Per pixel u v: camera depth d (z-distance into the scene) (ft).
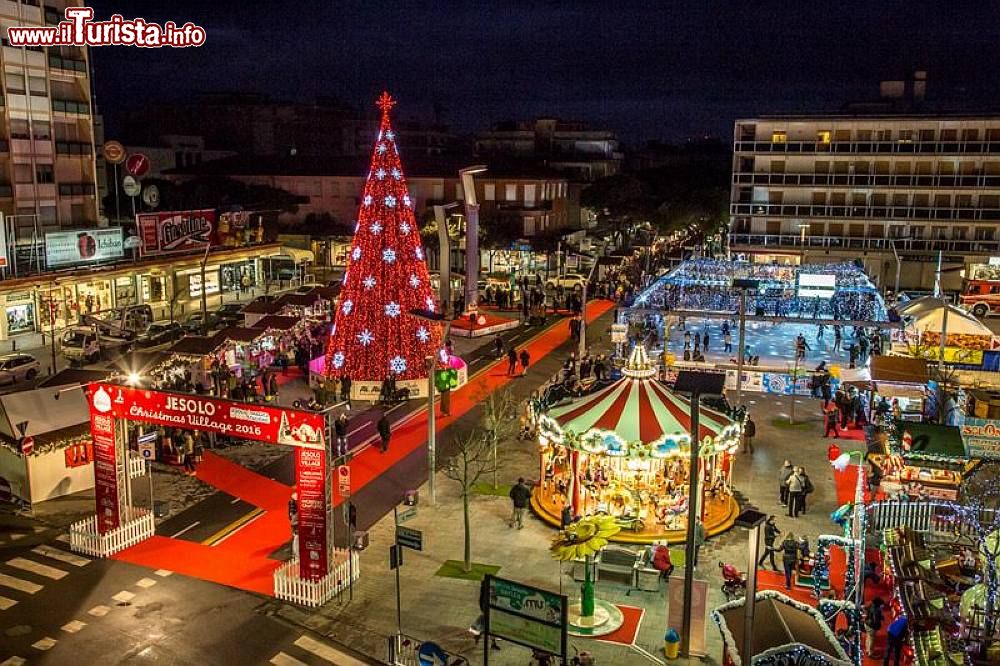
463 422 125.80
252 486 101.35
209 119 394.11
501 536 87.86
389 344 134.92
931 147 245.45
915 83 273.75
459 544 85.92
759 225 262.47
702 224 327.26
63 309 177.99
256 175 286.46
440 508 95.09
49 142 190.39
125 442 85.15
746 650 52.95
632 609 73.92
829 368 139.64
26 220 184.14
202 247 215.51
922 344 140.77
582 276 243.81
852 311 184.03
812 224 258.37
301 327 161.27
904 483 83.56
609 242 308.81
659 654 66.69
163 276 205.16
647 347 167.43
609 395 94.07
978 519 74.54
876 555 81.41
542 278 253.24
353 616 72.08
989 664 56.80
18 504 95.40
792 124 257.96
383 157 134.10
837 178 254.27
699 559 83.51
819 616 61.52
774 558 82.69
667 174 399.65
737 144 261.85
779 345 176.24
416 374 137.08
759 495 99.04
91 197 203.41
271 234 243.19
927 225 248.73
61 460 97.30
